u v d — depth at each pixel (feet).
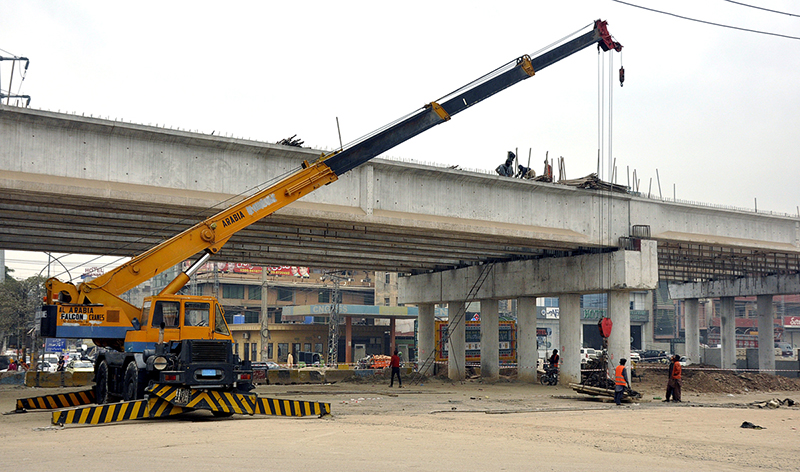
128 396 59.16
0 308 190.60
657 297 334.24
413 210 88.17
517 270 124.47
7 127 64.64
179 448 38.75
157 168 71.36
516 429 53.67
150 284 312.50
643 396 109.19
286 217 80.18
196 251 63.82
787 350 319.88
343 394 95.40
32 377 104.58
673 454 41.45
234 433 45.96
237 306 299.99
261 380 121.08
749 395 123.95
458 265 137.59
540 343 273.33
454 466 33.17
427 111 74.69
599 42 85.10
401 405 77.87
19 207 75.61
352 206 83.25
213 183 74.18
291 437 43.91
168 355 56.44
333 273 247.09
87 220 81.87
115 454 36.52
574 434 51.39
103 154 68.80
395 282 311.27
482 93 76.54
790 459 40.40
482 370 136.36
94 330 59.47
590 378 107.45
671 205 112.06
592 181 104.27
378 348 270.46
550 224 100.83
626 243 107.04
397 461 34.37
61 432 47.73
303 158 78.64
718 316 361.71
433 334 148.97
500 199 96.27
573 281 112.57
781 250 124.98
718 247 124.47
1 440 43.50
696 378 135.33
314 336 262.26
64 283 59.52
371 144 72.74
